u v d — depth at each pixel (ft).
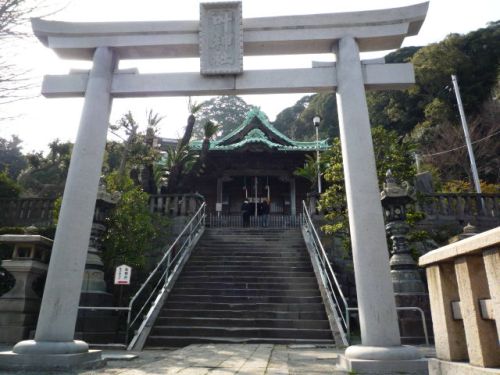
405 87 21.27
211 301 34.24
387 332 16.40
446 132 102.06
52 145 106.42
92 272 30.96
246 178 81.20
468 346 8.66
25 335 28.43
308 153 76.38
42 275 31.83
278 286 36.37
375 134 40.50
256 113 81.20
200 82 21.45
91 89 20.94
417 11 21.02
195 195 53.31
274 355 21.03
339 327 28.40
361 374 14.99
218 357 20.15
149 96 21.84
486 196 51.13
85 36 22.15
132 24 22.03
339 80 20.77
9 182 57.62
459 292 9.16
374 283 17.10
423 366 15.23
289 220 65.26
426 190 57.98
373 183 18.62
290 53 22.49
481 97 113.19
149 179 61.21
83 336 27.55
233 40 21.49
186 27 21.94
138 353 23.75
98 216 33.40
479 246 7.98
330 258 46.37
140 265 37.35
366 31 21.25
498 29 122.42
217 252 45.14
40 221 51.85
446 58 117.80
